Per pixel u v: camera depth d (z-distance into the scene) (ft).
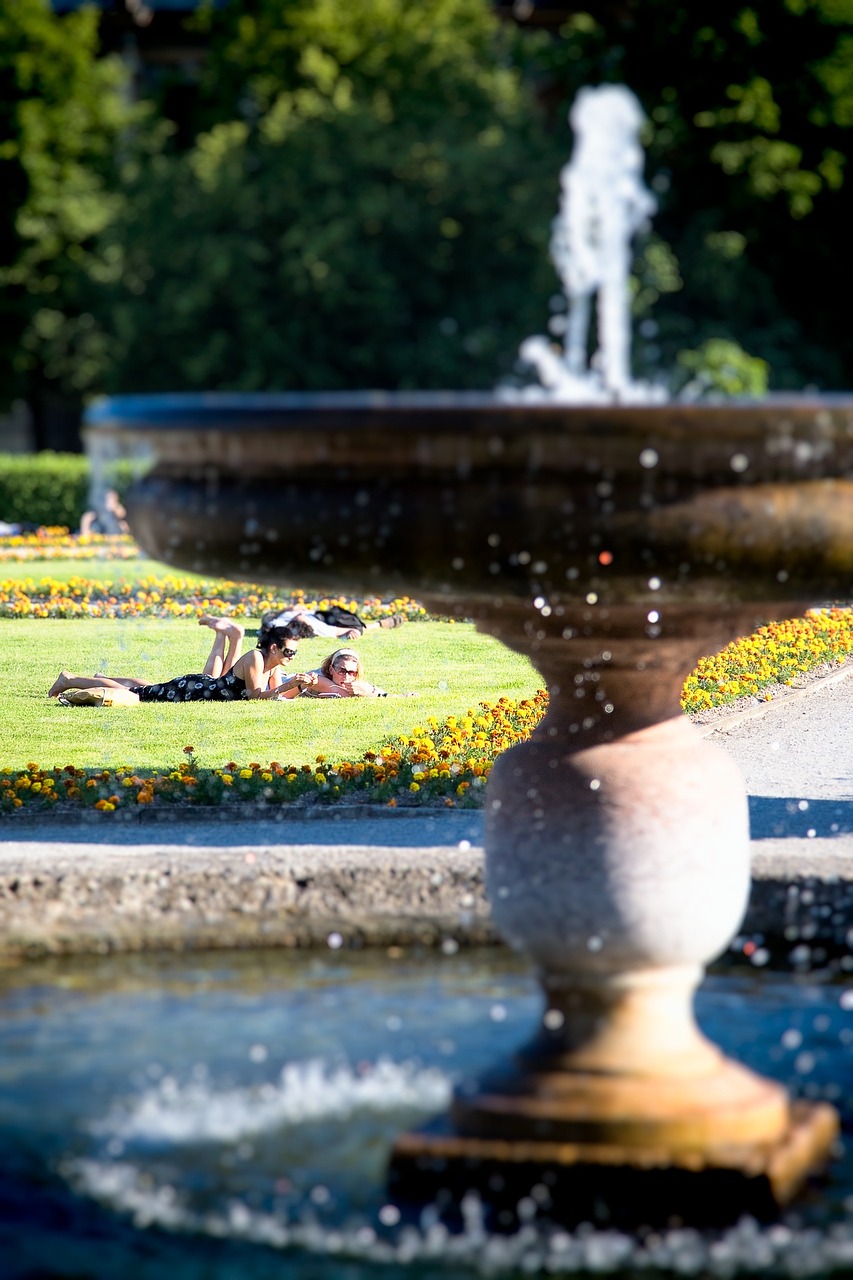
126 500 16.17
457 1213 15.48
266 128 163.43
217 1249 14.47
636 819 16.87
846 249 157.58
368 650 57.98
